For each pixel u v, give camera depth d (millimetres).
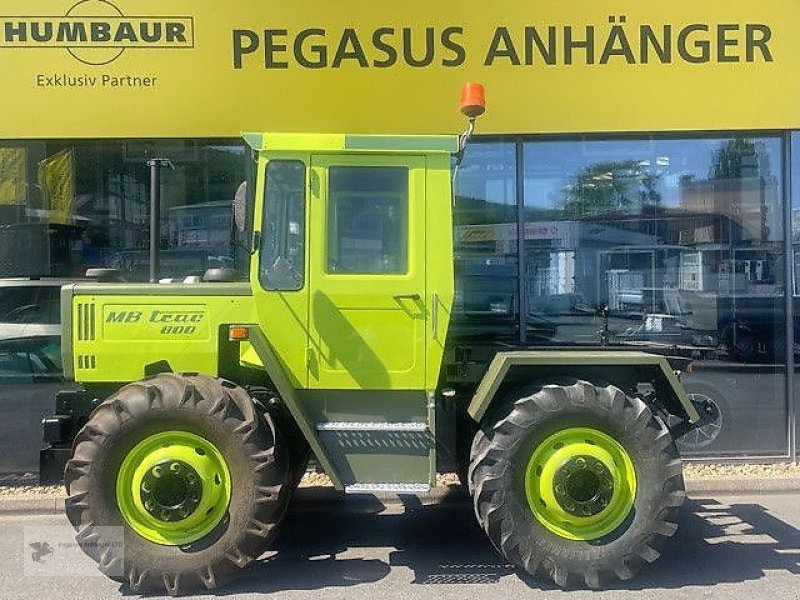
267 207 4582
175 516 4301
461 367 4992
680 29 6988
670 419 4844
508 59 6980
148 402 4328
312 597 4324
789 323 7406
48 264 7215
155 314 4789
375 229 4617
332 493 6195
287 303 4578
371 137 4574
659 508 4414
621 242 7387
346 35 6922
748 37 7008
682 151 7375
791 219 7367
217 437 4348
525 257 7312
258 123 6977
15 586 4508
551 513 4453
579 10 6949
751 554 5016
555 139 7293
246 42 6918
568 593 4367
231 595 4355
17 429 6953
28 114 6887
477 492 4445
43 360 6980
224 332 4816
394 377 4613
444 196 4613
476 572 4723
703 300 7469
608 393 4469
